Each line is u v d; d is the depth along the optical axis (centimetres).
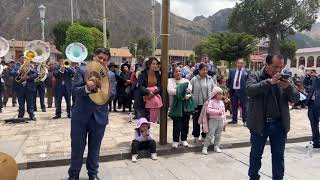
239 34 3167
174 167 641
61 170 621
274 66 479
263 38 5253
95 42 3400
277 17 4769
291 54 5138
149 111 729
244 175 600
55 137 825
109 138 819
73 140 534
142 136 685
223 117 730
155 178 583
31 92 1056
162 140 751
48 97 1409
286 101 487
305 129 972
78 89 514
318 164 667
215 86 774
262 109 485
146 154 698
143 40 6175
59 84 1108
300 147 802
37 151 698
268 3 4700
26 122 1034
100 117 539
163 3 718
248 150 757
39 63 1190
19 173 606
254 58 2922
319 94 763
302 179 584
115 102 1302
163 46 725
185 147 736
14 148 720
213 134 725
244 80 1016
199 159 690
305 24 4734
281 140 493
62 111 1284
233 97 1041
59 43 5266
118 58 6619
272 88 482
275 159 499
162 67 731
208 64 1095
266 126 490
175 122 726
